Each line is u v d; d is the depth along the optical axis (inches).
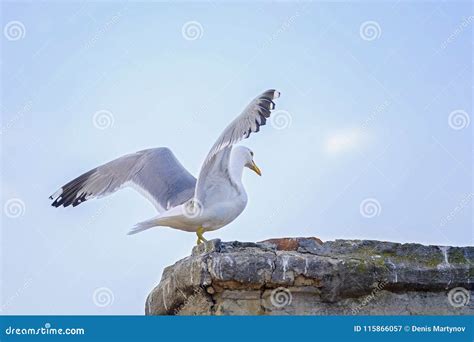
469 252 317.1
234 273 294.2
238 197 372.5
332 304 302.4
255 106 336.5
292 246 316.5
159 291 338.0
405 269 307.6
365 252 315.9
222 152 359.6
